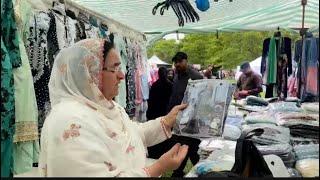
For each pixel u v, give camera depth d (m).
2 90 1.69
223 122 2.02
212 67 4.17
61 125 1.32
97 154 1.28
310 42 2.03
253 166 1.40
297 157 1.63
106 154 1.31
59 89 1.49
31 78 2.16
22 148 2.12
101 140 1.35
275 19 4.48
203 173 1.47
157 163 1.32
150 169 1.30
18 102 2.06
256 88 3.90
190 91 2.12
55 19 2.66
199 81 2.15
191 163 2.11
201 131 2.03
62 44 2.69
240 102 3.21
